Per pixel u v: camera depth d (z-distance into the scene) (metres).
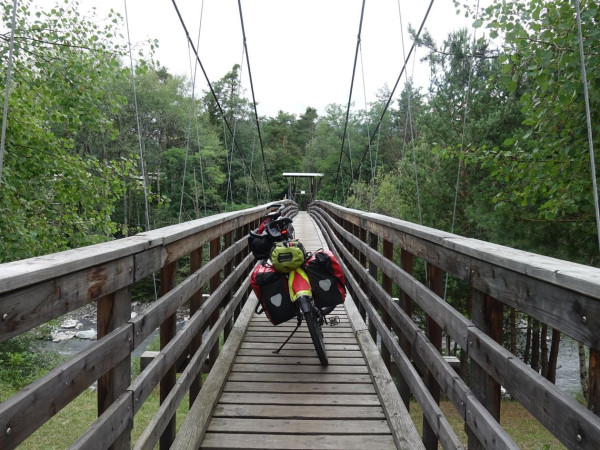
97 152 27.20
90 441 1.16
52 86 6.59
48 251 7.17
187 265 23.69
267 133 61.88
